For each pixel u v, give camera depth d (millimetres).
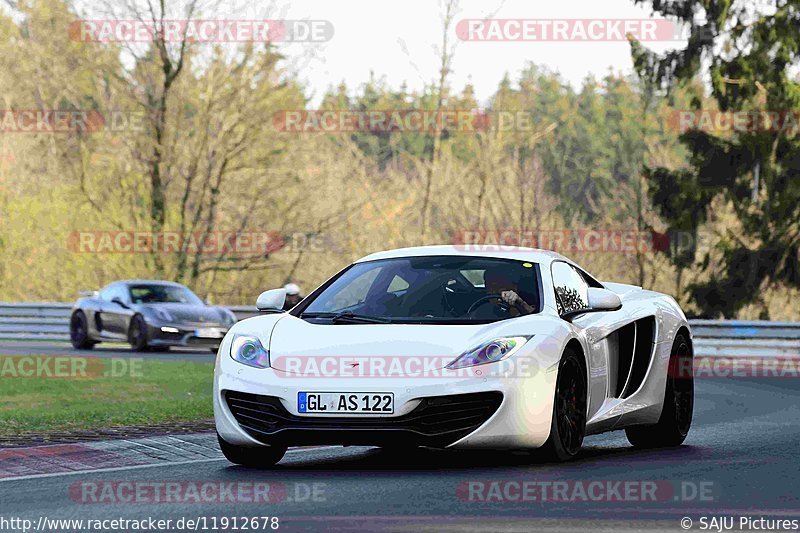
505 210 85312
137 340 48906
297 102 71750
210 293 79750
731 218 80812
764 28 69062
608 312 18375
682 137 71750
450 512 12414
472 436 15281
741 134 70875
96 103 75312
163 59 70375
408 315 16938
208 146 72438
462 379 15266
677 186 71562
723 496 13547
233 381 15977
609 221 102562
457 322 16469
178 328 48125
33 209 80438
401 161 98875
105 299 51281
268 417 15742
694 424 23531
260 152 73062
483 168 83688
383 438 15219
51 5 72375
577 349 16859
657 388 19016
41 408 24641
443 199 84625
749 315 74062
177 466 16734
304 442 15500
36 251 80375
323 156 75812
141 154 72125
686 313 72875
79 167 76500
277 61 70812
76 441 19266
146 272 76438
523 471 15477
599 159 128625
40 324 60656
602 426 17594
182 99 71250
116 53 70812
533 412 15539
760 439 20344
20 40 77250
